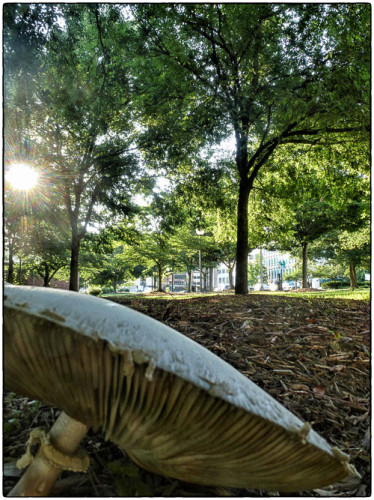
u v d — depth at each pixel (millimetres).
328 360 4016
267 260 86562
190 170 14180
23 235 14461
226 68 10680
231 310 6332
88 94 10875
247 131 10945
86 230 15102
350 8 8742
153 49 11117
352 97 8500
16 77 7398
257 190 15078
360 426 2732
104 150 13336
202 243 29078
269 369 3670
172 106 12336
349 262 28062
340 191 14312
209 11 10031
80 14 8789
